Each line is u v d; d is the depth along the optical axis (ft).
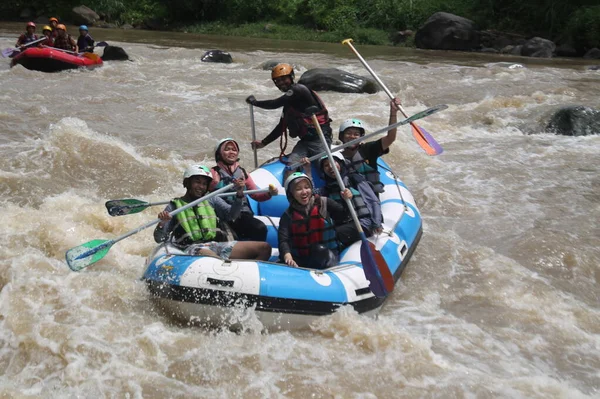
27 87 41.86
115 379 12.35
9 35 74.69
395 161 29.01
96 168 25.55
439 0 93.50
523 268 18.28
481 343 14.46
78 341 13.38
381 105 40.70
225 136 31.65
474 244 20.06
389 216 17.95
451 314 15.92
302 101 20.07
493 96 43.24
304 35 95.14
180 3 103.81
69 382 12.23
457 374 12.90
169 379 12.45
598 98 43.27
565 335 14.97
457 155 30.30
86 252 15.20
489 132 35.42
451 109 39.83
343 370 12.92
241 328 13.97
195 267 14.12
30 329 13.82
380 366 13.10
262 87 46.16
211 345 13.60
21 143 28.22
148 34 91.09
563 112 35.32
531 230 20.92
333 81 45.03
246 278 13.84
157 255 15.26
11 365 12.90
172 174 25.77
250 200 19.30
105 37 81.76
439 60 67.15
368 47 84.53
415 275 17.99
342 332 14.06
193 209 15.84
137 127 32.71
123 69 52.75
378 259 15.07
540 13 86.33
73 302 15.07
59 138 27.12
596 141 33.19
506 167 28.35
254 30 99.25
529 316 15.83
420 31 84.23
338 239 16.51
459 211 23.11
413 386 12.48
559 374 13.35
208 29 101.24
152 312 14.94
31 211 20.56
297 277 14.23
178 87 45.01
